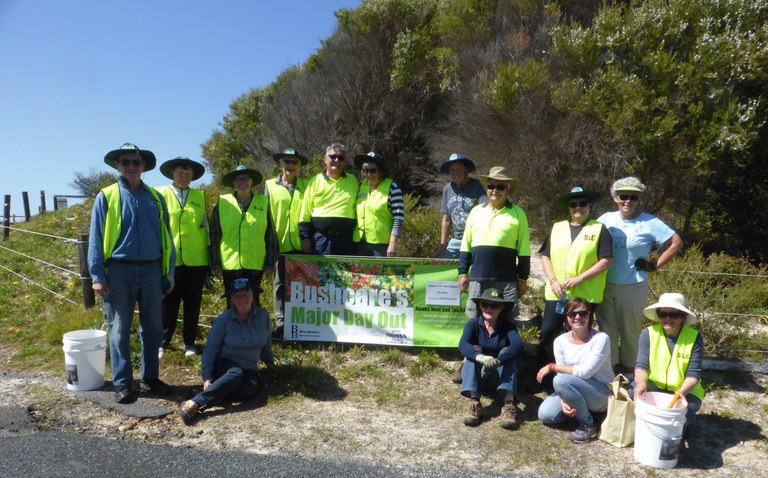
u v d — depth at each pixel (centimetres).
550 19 1205
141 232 506
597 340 471
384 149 1477
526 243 545
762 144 1035
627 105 973
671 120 952
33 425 459
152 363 527
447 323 631
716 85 970
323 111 1540
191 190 608
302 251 667
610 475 414
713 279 700
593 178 1032
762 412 525
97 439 440
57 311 738
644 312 481
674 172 1005
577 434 462
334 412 508
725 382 575
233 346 517
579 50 1064
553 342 537
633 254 520
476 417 485
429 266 632
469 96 1263
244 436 459
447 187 670
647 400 460
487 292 510
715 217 1164
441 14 1429
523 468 420
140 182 518
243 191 600
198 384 555
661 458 424
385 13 1476
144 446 433
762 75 969
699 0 1030
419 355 622
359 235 668
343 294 644
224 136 2006
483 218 551
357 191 670
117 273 499
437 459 430
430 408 520
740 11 998
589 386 463
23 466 393
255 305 536
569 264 517
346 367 600
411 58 1417
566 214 1082
